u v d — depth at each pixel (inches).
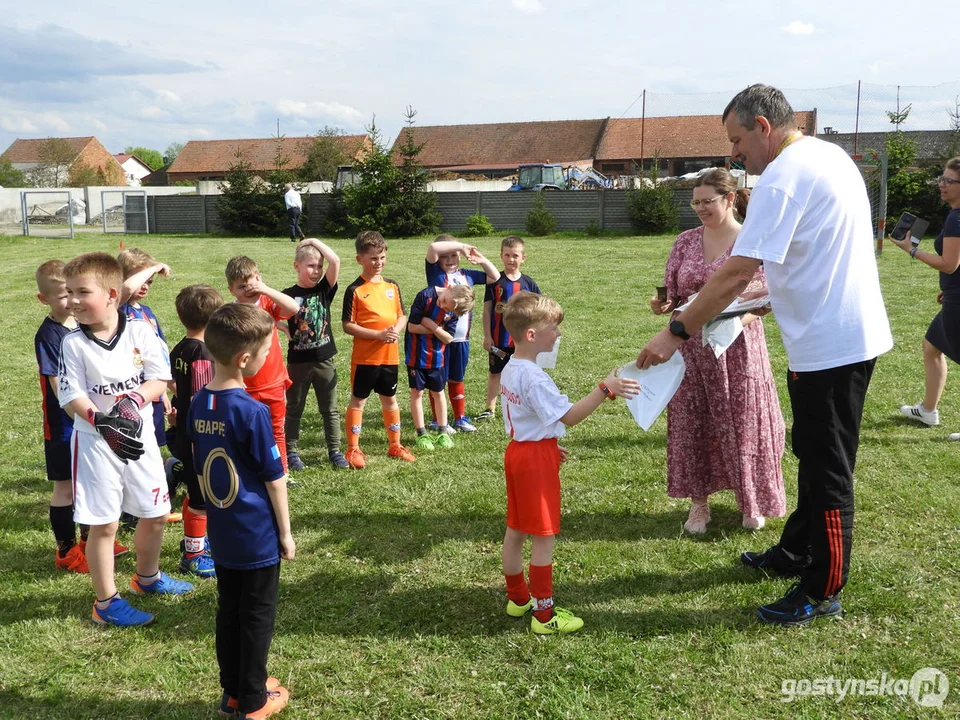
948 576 144.9
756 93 128.7
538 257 757.9
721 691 114.3
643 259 724.0
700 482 168.1
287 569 156.3
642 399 131.1
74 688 119.4
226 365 109.0
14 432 249.3
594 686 116.8
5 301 512.1
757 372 161.8
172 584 148.5
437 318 231.3
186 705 115.7
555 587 146.6
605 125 2153.1
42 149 2504.9
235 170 1168.2
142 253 176.2
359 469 214.4
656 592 143.6
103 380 133.3
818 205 119.8
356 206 1082.1
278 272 661.9
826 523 125.9
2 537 173.2
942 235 211.5
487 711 111.8
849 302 121.4
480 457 222.4
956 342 215.2
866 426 236.2
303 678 120.6
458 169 1991.9
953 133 928.9
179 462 177.6
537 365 131.9
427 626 134.5
